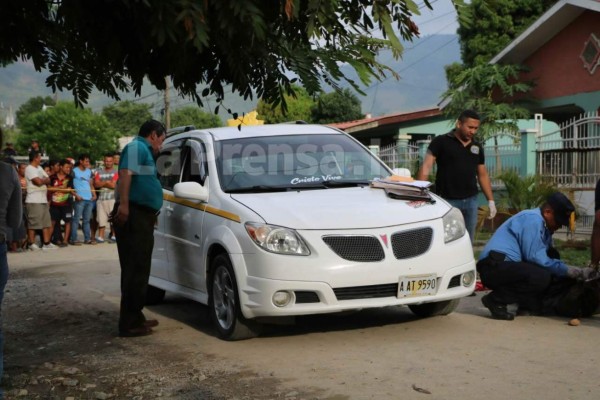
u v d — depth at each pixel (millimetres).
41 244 16078
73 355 6285
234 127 7762
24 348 6680
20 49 4930
